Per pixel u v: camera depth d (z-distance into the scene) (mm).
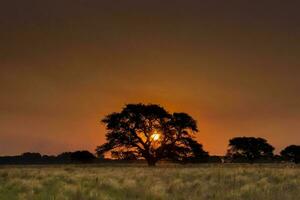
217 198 16812
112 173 32188
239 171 31844
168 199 16781
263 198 16328
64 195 16719
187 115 77938
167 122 77438
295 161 106688
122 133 77062
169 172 33125
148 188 19188
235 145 104750
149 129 77000
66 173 31484
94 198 16203
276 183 23438
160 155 77625
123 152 77625
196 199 16719
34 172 33500
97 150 78125
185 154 78438
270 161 109875
